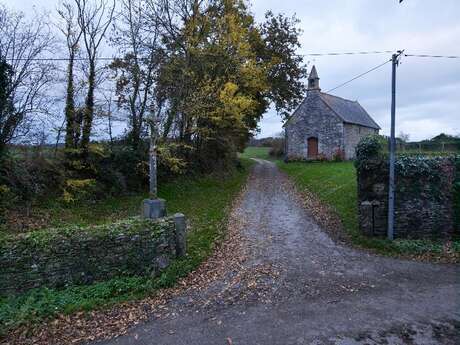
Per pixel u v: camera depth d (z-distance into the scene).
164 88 16.69
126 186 15.58
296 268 8.49
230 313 6.29
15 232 9.72
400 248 9.70
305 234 11.39
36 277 7.32
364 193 11.36
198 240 10.59
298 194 17.97
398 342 5.12
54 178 13.04
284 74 24.19
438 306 6.28
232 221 13.20
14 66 11.59
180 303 6.77
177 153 18.61
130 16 16.45
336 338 5.30
